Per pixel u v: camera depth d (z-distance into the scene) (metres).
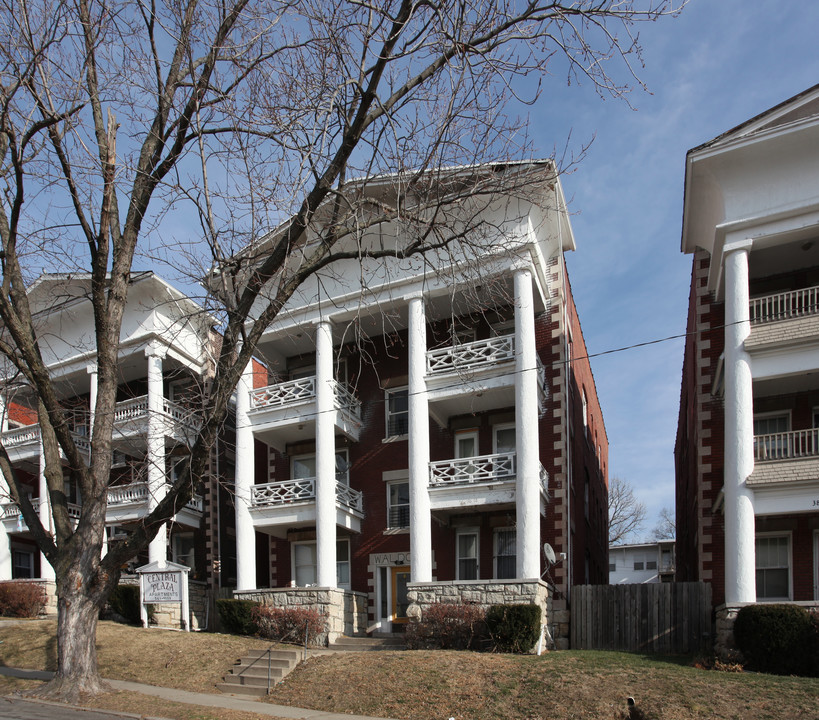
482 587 18.44
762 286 19.88
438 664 14.87
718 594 18.30
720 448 19.36
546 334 22.73
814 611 15.16
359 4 10.70
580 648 18.94
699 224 20.25
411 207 14.30
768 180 17.62
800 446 17.52
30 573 32.06
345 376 25.75
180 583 22.09
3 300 11.69
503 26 11.22
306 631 17.69
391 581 23.17
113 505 26.88
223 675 16.02
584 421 28.52
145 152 12.61
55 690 11.96
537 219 20.62
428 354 21.39
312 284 23.22
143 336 26.06
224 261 11.67
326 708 13.39
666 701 11.97
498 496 19.64
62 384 29.94
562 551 20.39
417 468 20.42
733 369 17.16
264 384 29.72
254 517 23.50
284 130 11.45
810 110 17.30
